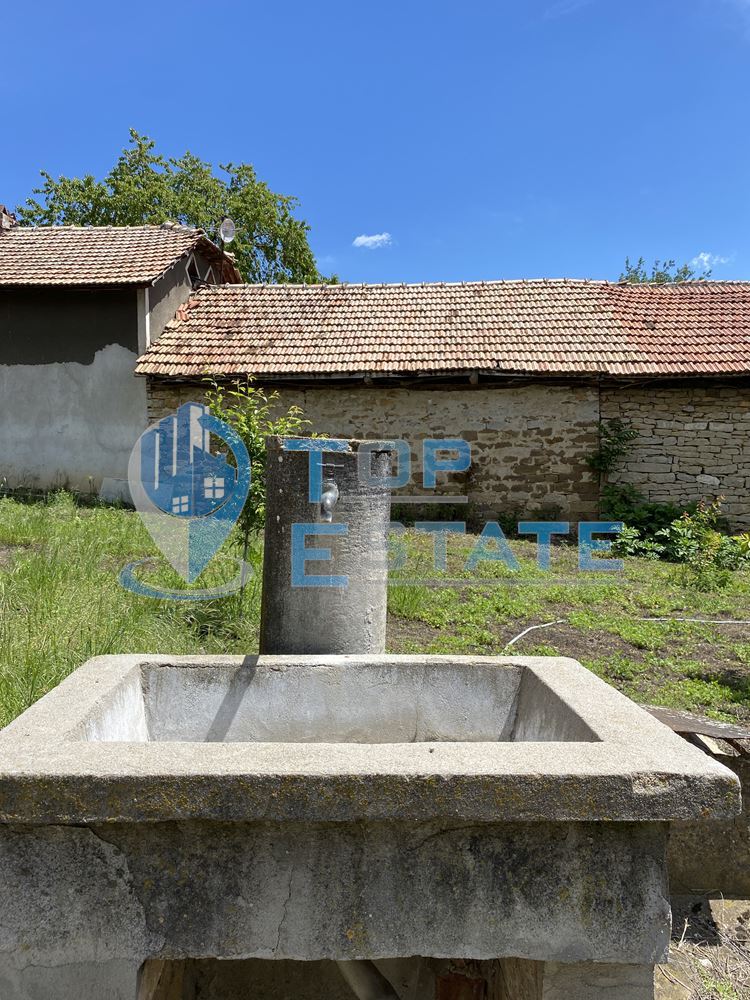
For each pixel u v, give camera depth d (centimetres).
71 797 169
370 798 171
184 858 178
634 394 1150
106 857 177
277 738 276
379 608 341
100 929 177
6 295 1234
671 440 1147
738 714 461
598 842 182
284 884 178
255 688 276
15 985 177
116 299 1212
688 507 1116
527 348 1141
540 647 571
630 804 173
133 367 1208
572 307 1267
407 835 180
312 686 279
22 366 1241
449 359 1118
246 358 1157
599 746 191
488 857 181
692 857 316
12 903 176
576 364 1099
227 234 1447
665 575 842
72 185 2303
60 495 1104
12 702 354
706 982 266
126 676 255
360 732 280
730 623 656
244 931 178
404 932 179
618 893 182
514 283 1359
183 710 273
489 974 240
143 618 500
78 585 562
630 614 681
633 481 1152
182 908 177
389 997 242
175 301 1325
